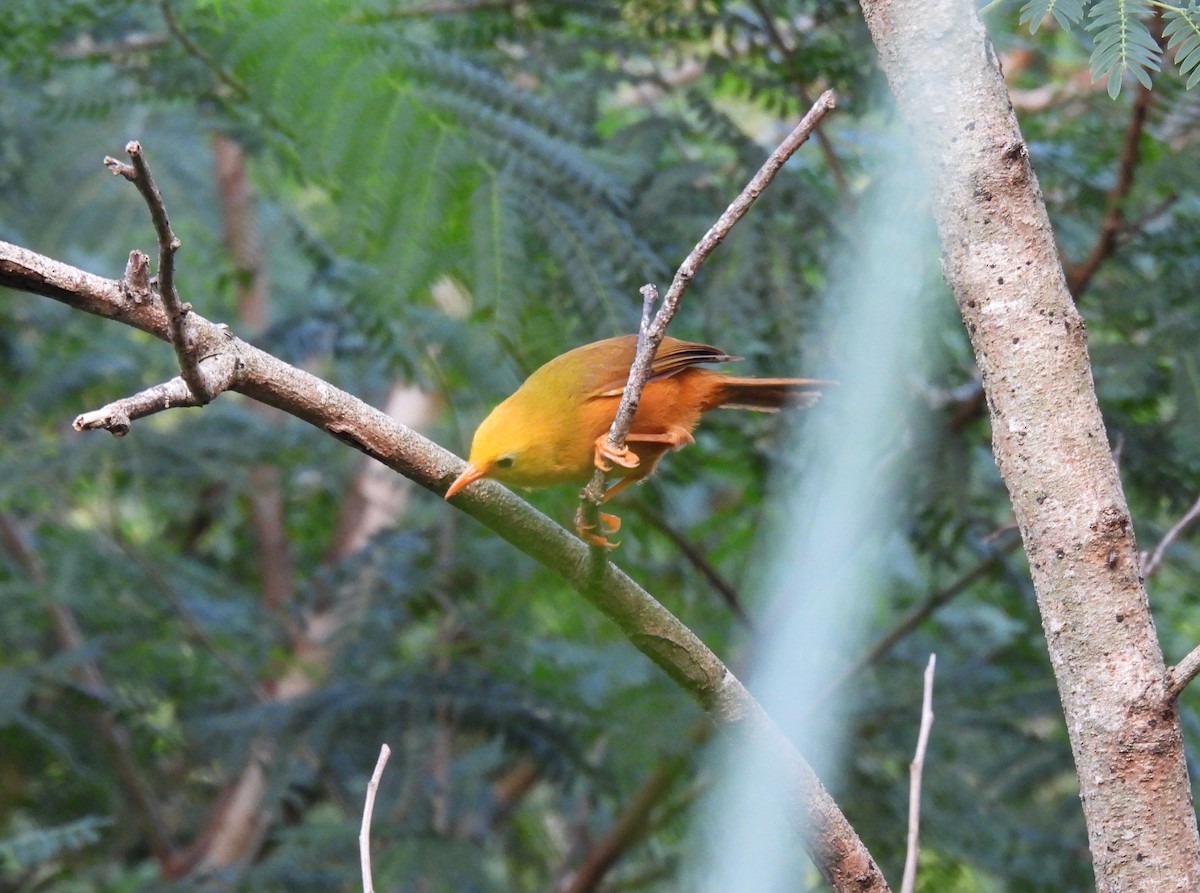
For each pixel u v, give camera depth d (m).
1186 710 12.26
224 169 15.63
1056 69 13.02
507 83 10.20
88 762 13.38
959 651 14.24
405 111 8.86
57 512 14.30
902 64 4.69
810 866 10.89
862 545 12.22
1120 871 4.25
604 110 14.60
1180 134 10.60
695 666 5.11
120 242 15.00
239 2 8.61
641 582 13.84
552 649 12.27
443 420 15.99
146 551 14.95
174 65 10.94
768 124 14.37
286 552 16.52
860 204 10.61
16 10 10.03
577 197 9.67
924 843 11.41
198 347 4.52
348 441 4.96
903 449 10.88
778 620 11.62
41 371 14.74
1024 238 4.51
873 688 12.66
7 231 14.42
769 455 12.08
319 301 15.83
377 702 11.39
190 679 13.47
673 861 14.41
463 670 11.99
